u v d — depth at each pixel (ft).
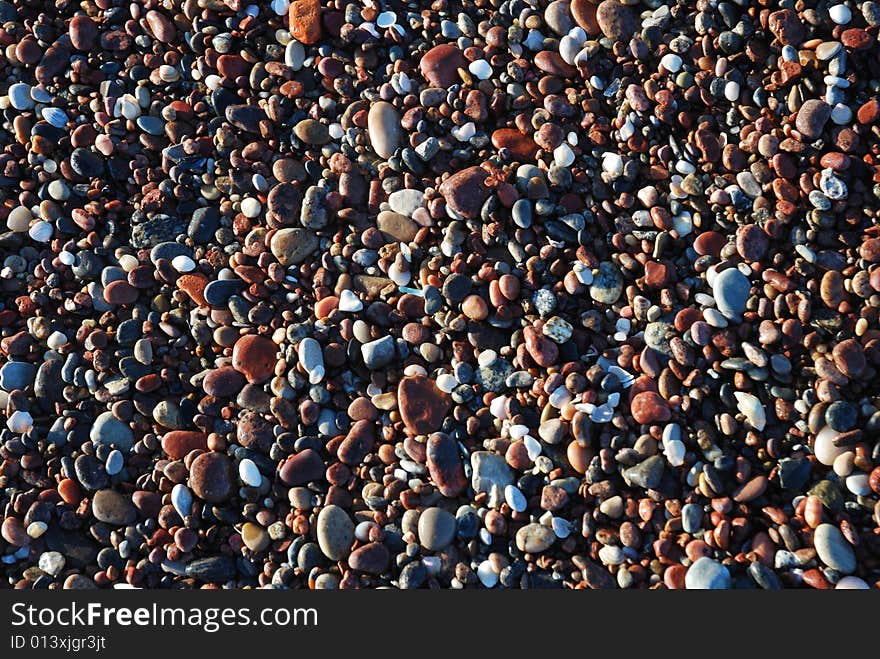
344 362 6.35
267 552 5.93
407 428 6.12
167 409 6.26
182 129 7.02
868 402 5.85
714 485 5.71
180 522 5.97
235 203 6.88
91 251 6.77
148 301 6.69
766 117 6.64
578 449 5.93
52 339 6.50
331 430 6.19
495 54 7.02
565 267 6.46
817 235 6.31
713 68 6.77
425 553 5.80
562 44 6.91
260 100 7.07
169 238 6.81
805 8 6.75
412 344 6.40
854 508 5.67
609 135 6.79
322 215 6.71
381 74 7.11
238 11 7.25
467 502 5.98
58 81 7.21
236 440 6.20
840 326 6.05
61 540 5.98
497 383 6.21
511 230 6.56
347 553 5.83
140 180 6.98
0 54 7.35
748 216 6.45
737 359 6.03
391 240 6.67
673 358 6.11
